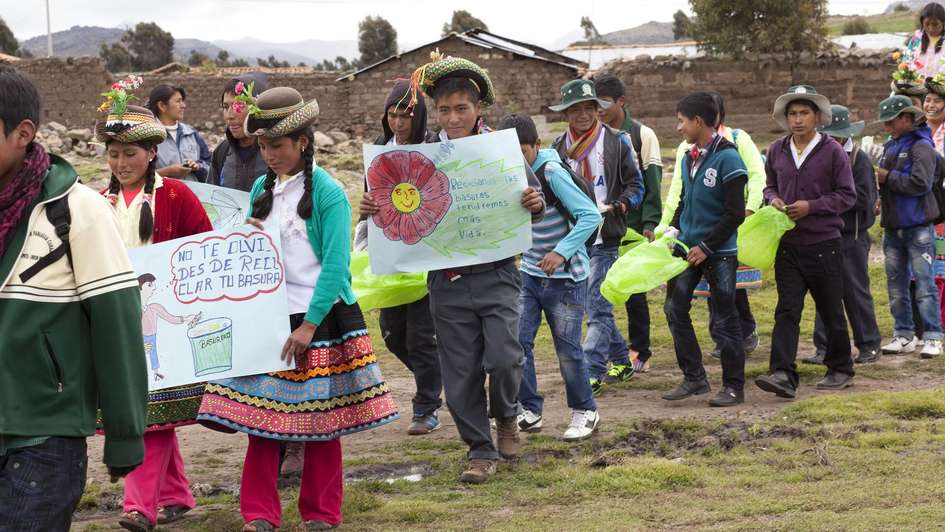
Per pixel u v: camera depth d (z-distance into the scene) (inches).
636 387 329.1
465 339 227.9
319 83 1552.7
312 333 189.6
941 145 384.8
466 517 204.1
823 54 1359.5
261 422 188.5
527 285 261.3
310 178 193.5
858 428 255.3
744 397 307.1
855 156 346.9
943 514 186.5
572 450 251.1
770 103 1364.4
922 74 470.6
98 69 1478.8
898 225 364.8
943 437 243.1
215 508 217.5
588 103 319.0
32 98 133.7
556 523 195.3
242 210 218.2
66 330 136.4
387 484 228.8
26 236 134.3
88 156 1016.9
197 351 192.5
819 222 300.7
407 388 338.3
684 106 293.3
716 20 1359.5
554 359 376.8
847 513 192.9
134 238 206.1
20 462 133.1
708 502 205.0
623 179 320.5
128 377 138.3
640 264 295.6
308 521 199.5
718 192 290.8
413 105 243.1
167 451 200.5
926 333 364.8
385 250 226.4
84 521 211.8
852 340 398.9
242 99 190.2
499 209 223.5
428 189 223.8
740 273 370.0
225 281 194.1
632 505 205.6
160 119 323.6
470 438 229.8
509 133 223.1
